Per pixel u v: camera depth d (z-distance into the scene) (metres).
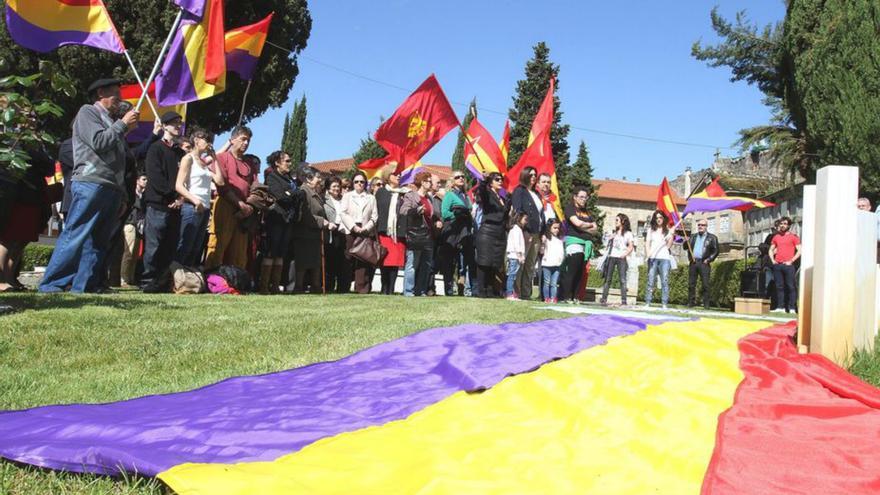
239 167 9.51
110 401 3.67
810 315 5.02
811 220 5.11
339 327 5.86
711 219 45.72
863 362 4.77
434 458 2.70
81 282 7.30
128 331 5.21
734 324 6.33
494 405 3.59
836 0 18.08
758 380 4.16
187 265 8.86
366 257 10.83
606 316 6.57
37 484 2.45
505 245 11.47
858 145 17.22
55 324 5.18
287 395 3.69
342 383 3.96
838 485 2.50
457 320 6.46
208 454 2.67
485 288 11.46
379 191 11.55
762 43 25.31
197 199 8.44
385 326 5.95
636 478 2.55
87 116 6.95
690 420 3.34
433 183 13.09
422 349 4.78
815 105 18.53
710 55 26.38
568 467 2.66
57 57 21.39
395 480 2.45
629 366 4.50
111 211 7.27
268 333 5.48
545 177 12.59
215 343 5.08
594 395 3.78
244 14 23.88
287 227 10.05
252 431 3.00
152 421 3.14
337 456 2.70
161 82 8.29
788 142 22.55
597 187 51.06
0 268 7.68
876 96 17.11
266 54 24.98
